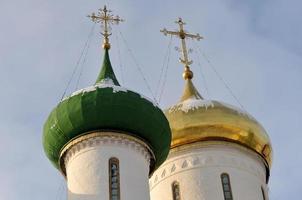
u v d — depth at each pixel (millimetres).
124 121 23141
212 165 27328
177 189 27375
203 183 26984
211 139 27750
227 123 27859
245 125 28031
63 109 23469
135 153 23109
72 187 22469
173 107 29047
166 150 24469
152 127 23562
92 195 21797
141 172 22812
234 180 27031
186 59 32906
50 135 23734
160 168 28125
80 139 23047
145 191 22453
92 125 23094
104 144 22938
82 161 22750
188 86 31453
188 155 27734
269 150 28750
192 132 27875
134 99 23500
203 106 28484
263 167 28500
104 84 24016
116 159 22625
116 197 21844
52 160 24453
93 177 22203
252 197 26844
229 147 27734
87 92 23469
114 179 22250
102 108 23047
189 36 34125
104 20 28125
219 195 26656
